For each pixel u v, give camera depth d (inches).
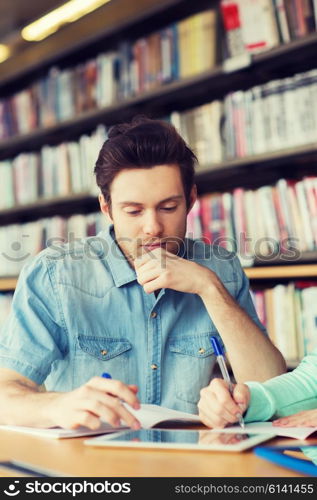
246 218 86.8
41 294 47.3
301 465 23.6
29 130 125.6
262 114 85.0
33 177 122.9
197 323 51.1
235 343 45.8
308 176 85.6
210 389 35.4
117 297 49.2
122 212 44.8
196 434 30.8
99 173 46.6
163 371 49.2
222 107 89.8
